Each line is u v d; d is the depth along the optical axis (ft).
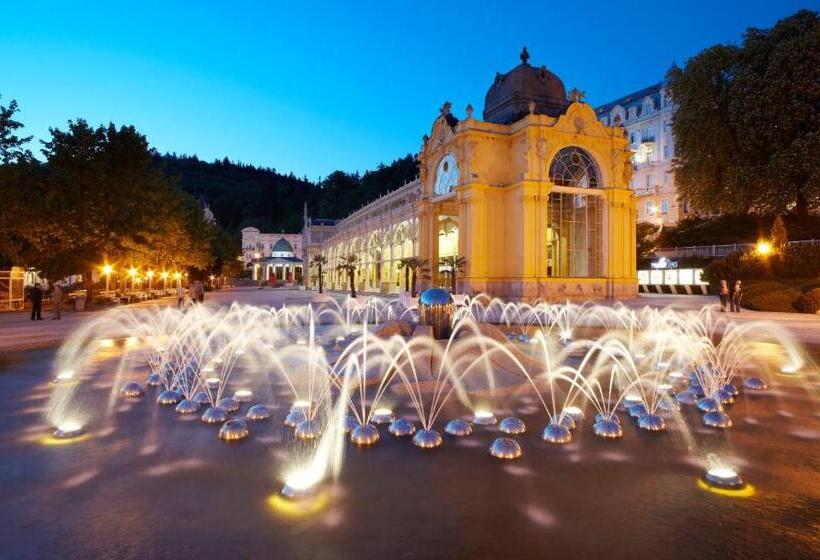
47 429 27.25
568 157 133.69
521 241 126.62
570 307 112.68
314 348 56.13
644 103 272.72
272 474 20.97
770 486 19.71
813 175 122.31
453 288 144.66
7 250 108.27
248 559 14.53
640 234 215.10
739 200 141.49
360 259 271.49
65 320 89.56
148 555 14.76
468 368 37.91
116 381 39.32
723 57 146.72
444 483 20.04
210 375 40.88
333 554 14.79
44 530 16.25
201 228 231.71
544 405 31.91
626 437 25.82
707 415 28.17
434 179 154.10
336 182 622.95
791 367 44.14
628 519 16.99
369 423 27.94
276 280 425.28
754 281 132.16
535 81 142.61
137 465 21.97
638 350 53.93
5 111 95.14
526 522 16.78
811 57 129.08
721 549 15.06
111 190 116.47
